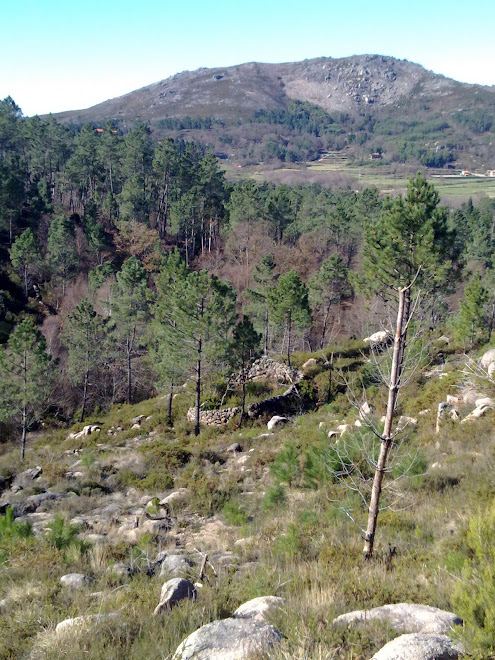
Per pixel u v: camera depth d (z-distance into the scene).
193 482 18.80
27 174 96.12
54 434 38.34
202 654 5.25
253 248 87.31
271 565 9.55
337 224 84.38
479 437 16.91
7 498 19.55
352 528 11.38
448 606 6.44
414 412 22.38
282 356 43.66
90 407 50.72
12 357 34.69
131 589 8.23
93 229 80.44
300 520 12.49
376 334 41.06
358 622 5.69
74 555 10.64
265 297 53.59
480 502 11.28
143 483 19.97
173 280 44.44
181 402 38.66
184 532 14.16
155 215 104.44
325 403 32.75
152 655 5.70
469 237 81.62
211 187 99.31
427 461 15.77
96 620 6.72
